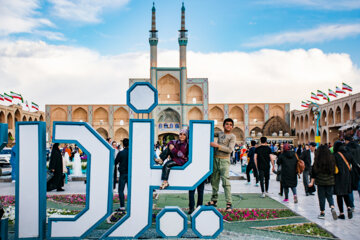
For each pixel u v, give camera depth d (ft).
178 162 15.79
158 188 14.65
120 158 20.59
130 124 14.78
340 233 16.02
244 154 50.11
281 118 126.82
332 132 102.94
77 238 14.23
